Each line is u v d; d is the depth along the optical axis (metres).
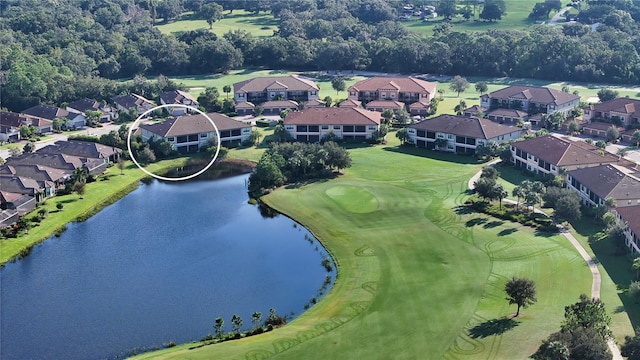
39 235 134.38
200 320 103.06
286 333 96.94
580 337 81.12
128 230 138.38
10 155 186.75
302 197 153.12
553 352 78.75
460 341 92.81
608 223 124.44
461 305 102.69
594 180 142.00
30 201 145.88
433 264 117.38
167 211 149.12
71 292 111.62
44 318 103.38
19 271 119.38
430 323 98.00
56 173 161.75
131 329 100.44
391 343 93.25
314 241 131.50
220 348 92.81
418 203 146.00
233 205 152.50
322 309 104.56
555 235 126.44
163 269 120.19
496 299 104.00
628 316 96.75
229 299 109.38
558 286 107.00
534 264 115.06
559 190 138.25
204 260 123.75
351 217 140.38
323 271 118.88
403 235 130.12
